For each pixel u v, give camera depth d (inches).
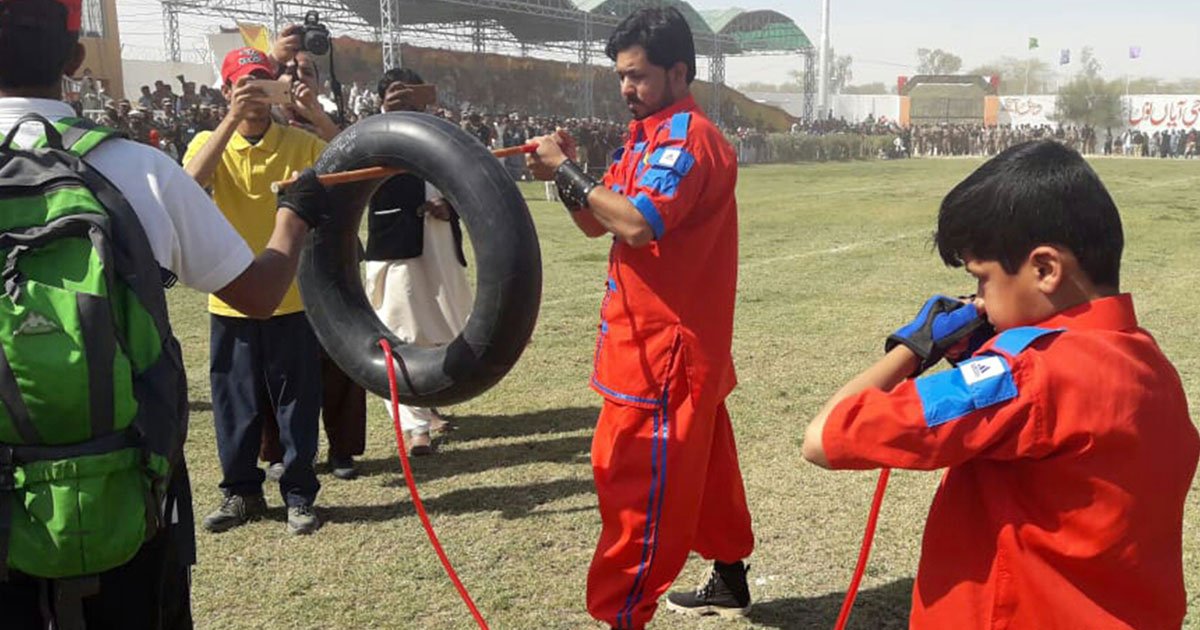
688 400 107.0
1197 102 2139.5
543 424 217.3
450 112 999.0
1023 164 60.1
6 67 72.3
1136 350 59.8
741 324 315.6
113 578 72.9
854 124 2085.4
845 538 156.1
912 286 386.6
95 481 65.3
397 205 190.2
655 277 106.1
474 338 102.0
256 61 158.1
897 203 774.5
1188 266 432.5
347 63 1298.0
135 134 714.8
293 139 160.7
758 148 1617.9
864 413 61.8
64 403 63.7
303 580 143.5
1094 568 59.5
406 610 134.7
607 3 1541.6
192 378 254.1
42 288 63.9
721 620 131.6
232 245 77.2
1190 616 129.0
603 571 110.5
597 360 112.6
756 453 195.3
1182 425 61.1
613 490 108.9
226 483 163.2
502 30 1638.8
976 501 64.9
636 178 107.3
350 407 182.9
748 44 2034.9
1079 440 58.0
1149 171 1282.0
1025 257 60.0
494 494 176.6
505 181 100.8
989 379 59.4
